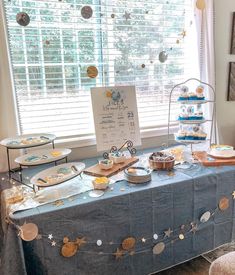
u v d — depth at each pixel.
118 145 1.87
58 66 1.87
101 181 1.38
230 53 2.36
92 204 1.25
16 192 1.35
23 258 1.15
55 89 1.90
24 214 1.14
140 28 2.07
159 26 2.14
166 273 1.67
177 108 2.34
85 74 1.96
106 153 1.78
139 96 2.19
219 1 2.20
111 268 1.40
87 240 1.29
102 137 1.84
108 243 1.35
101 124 1.84
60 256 1.24
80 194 1.32
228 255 1.13
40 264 1.21
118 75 2.08
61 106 1.94
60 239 1.22
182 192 1.49
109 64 2.03
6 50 1.63
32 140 1.62
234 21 2.29
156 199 1.42
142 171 1.52
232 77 2.41
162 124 2.27
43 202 1.25
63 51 1.86
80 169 1.50
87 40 1.92
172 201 1.47
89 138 1.97
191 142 1.77
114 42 2.01
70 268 1.28
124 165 1.63
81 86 1.97
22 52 1.75
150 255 1.51
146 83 2.20
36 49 1.79
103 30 1.96
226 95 2.45
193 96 1.82
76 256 1.29
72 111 1.98
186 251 1.63
